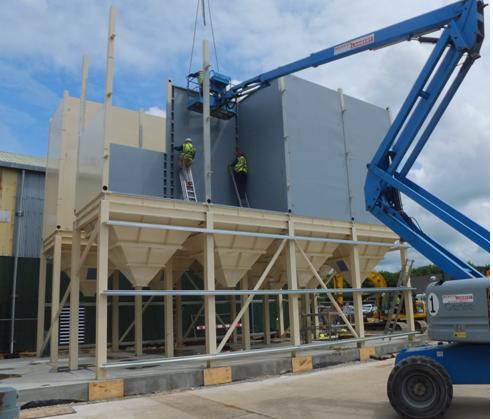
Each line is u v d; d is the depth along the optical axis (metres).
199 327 24.69
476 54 10.95
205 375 12.47
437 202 10.93
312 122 17.55
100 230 11.77
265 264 18.94
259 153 17.47
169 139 16.95
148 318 23.73
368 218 18.78
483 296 8.42
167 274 16.05
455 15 11.41
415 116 11.55
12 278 21.02
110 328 22.34
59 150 17.58
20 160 25.09
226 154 18.09
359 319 16.97
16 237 21.73
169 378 11.95
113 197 12.16
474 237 9.77
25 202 22.36
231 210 14.31
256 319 27.75
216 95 18.02
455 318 8.70
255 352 13.52
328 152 17.86
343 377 13.26
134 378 11.42
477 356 8.67
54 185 17.86
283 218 15.60
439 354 8.93
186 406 10.10
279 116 16.77
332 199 17.55
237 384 12.65
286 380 13.09
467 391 10.71
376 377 13.02
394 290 18.31
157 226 12.53
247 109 18.30
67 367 13.84
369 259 18.84
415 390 8.42
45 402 10.20
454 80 11.31
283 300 28.47
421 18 12.38
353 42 14.26
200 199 17.19
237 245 14.63
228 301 26.00
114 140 19.38
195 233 13.98
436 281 9.75
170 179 16.78
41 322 18.27
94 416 9.30
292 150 16.64
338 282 30.48
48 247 17.77
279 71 16.39
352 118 19.11
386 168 12.06
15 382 11.26
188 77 17.95
